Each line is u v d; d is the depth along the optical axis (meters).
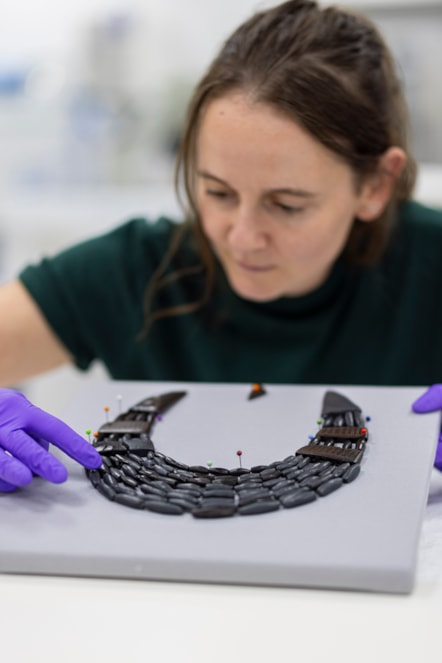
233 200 0.72
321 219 0.72
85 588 0.45
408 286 0.91
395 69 0.85
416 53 1.49
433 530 0.52
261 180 0.68
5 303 0.91
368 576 0.43
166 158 1.63
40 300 0.90
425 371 0.94
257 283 0.78
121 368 0.96
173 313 0.93
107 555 0.45
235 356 0.92
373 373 0.92
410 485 0.51
